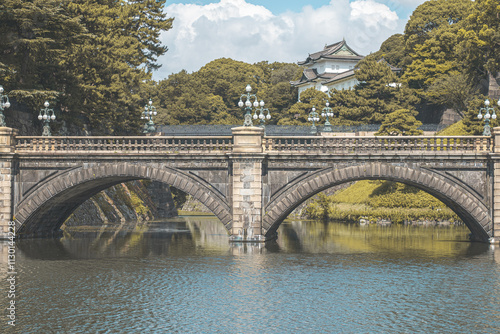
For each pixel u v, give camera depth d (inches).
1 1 2337.6
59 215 2423.7
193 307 1257.4
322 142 2050.9
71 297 1337.4
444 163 2018.9
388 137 2032.5
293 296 1349.7
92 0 3331.7
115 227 3014.3
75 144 2123.5
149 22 4355.3
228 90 6752.0
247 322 1154.0
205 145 2079.2
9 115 2556.6
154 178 2079.2
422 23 5270.7
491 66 3882.9
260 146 2031.3
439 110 4594.0
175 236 2581.2
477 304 1289.4
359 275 1583.4
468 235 2501.2
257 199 2026.3
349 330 1111.0
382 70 4495.6
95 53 2962.6
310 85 6835.6
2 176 2098.9
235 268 1674.5
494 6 3897.6
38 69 2714.1
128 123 3769.7
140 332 1098.1
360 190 3981.3
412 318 1185.4
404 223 3385.8
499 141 1998.0
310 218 4065.0
